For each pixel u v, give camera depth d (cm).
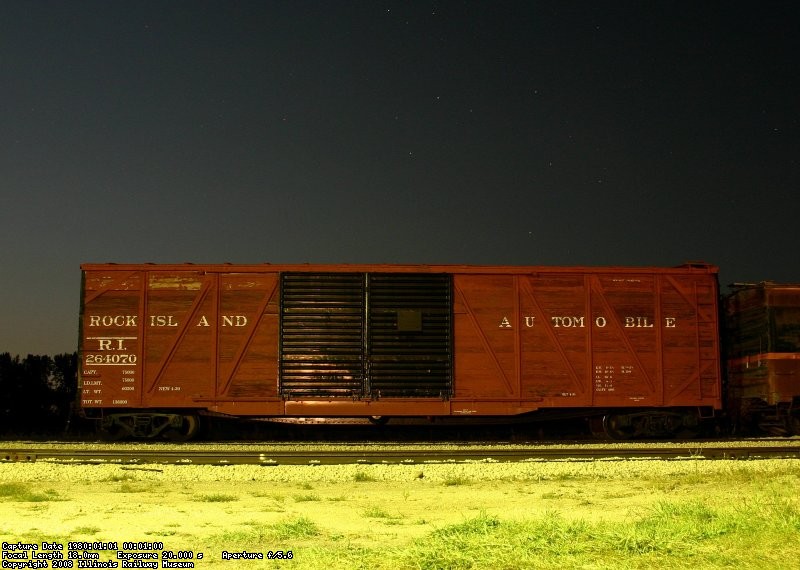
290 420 2095
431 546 791
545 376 2102
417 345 2084
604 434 2202
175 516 1057
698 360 2139
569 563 728
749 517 891
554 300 2130
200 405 2055
